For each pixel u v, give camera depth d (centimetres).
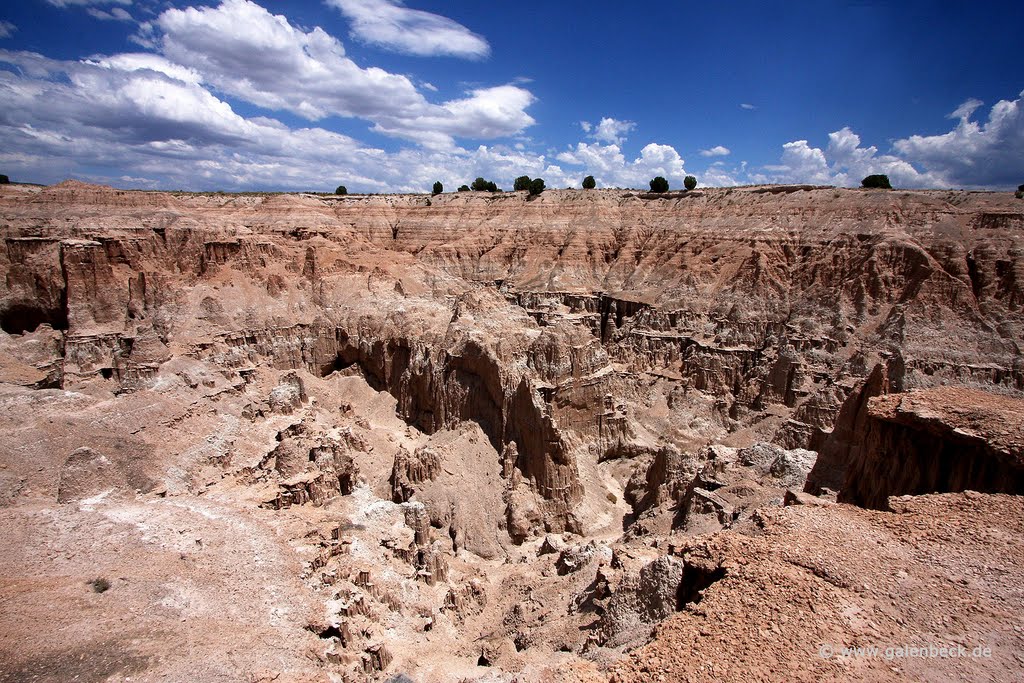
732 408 8562
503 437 6950
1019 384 7312
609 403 7700
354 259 10369
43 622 3064
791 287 9575
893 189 10725
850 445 4681
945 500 2967
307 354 9194
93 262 8369
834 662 2041
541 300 11456
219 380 7625
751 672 2012
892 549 2622
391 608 4516
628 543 5238
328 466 5938
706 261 10706
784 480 5225
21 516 4088
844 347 8338
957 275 8350
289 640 3472
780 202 11269
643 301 10638
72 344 7800
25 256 8712
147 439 5659
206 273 9256
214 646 3138
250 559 4156
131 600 3397
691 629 2242
